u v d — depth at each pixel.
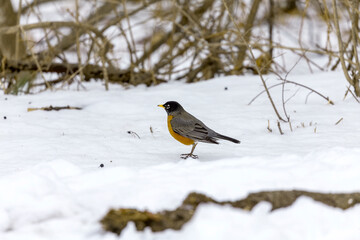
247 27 18.92
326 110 12.96
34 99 14.90
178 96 15.04
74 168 8.05
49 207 6.61
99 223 6.40
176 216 6.45
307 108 13.27
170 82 18.28
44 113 13.29
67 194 7.02
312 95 14.36
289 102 14.02
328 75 16.11
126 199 6.72
